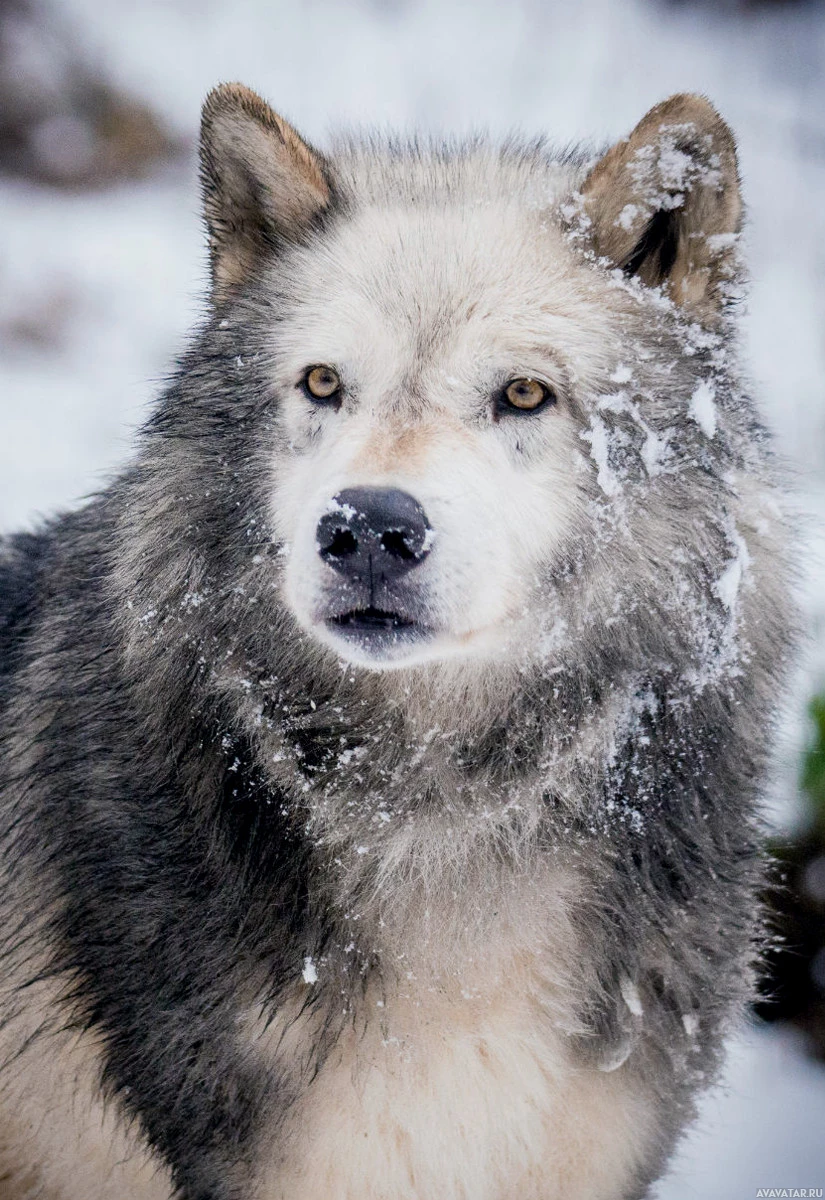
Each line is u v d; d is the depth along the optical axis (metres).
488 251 6.85
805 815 10.70
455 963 6.77
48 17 30.69
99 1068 7.47
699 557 6.71
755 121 27.50
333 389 6.82
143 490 7.18
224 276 7.47
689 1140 8.85
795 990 10.77
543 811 6.88
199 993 6.70
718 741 6.86
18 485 18.33
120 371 22.69
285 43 32.22
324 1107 6.76
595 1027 6.89
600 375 6.70
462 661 6.78
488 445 6.56
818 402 18.91
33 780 7.57
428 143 8.52
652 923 6.88
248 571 6.86
